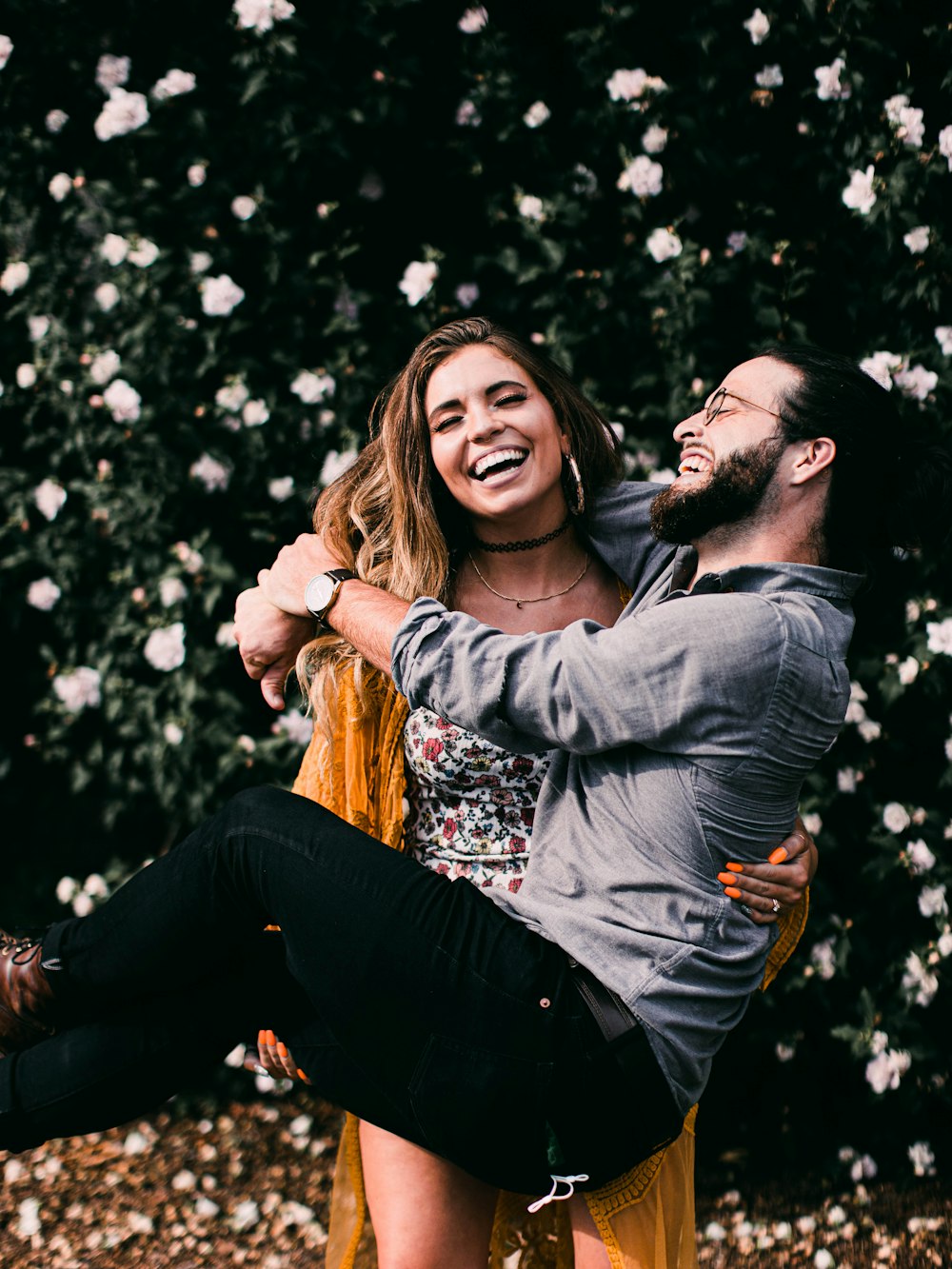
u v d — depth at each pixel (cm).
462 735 177
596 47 304
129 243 296
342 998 152
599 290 301
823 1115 307
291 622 187
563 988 149
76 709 302
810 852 166
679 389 298
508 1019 147
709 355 303
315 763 194
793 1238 272
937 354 295
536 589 198
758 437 162
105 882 311
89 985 162
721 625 144
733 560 169
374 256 314
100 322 310
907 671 288
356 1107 164
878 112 299
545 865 159
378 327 308
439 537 194
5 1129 166
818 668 148
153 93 297
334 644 189
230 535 309
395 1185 168
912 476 171
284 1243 265
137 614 305
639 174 294
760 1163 300
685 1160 183
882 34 300
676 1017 149
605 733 148
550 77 315
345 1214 196
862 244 303
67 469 315
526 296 309
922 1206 285
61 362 305
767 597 154
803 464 163
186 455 303
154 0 305
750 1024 298
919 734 303
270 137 298
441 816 185
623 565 195
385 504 201
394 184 312
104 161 308
